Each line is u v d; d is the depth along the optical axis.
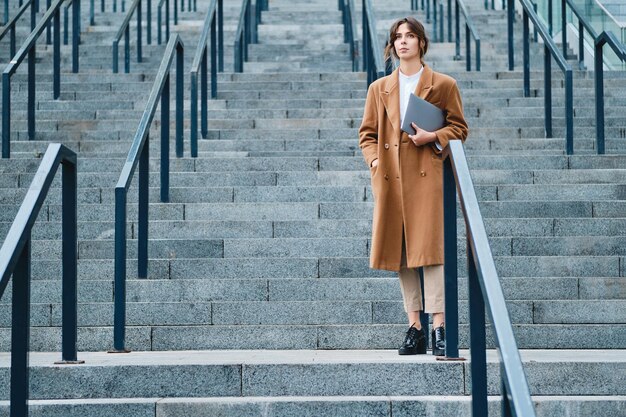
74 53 11.29
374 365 4.46
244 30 12.54
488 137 8.91
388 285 6.09
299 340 5.55
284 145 8.75
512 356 2.87
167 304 5.82
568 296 6.03
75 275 4.70
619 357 4.76
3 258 3.57
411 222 5.04
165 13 14.25
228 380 4.47
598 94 8.27
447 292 4.59
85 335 5.54
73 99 10.32
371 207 7.26
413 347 5.07
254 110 9.55
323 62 12.42
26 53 8.81
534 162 8.05
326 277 6.42
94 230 7.02
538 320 5.74
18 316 3.79
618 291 6.03
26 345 3.78
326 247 6.73
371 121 5.35
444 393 4.43
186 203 7.31
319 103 9.82
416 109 5.04
